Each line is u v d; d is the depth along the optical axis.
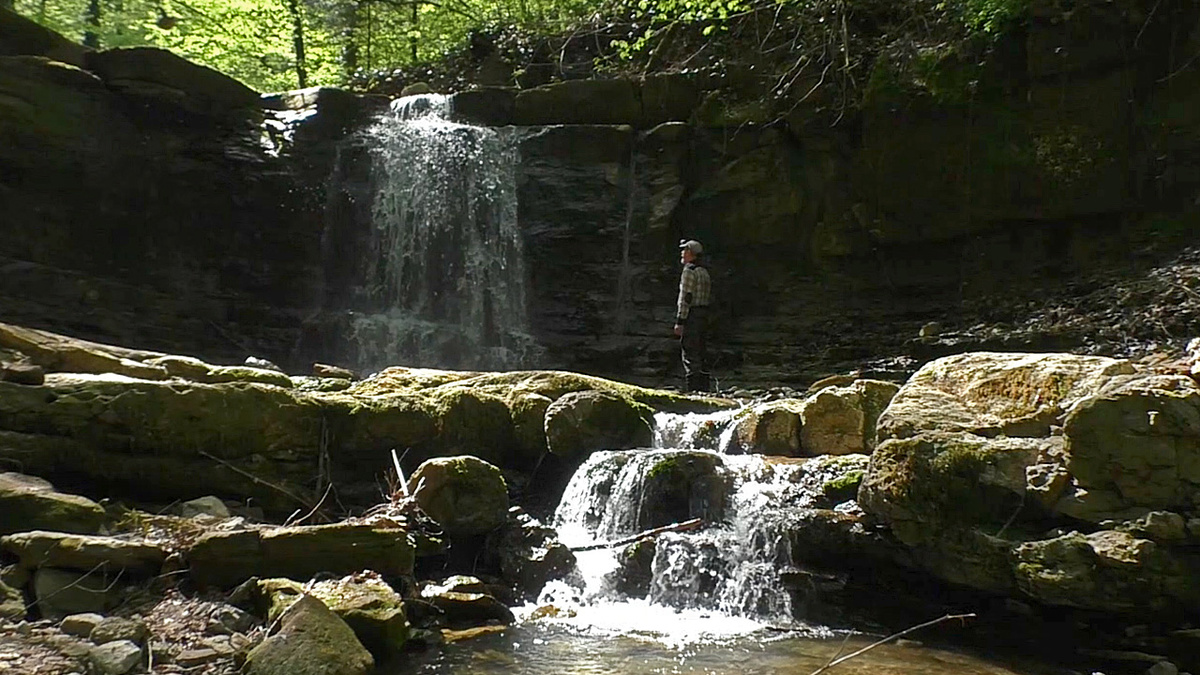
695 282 9.80
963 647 4.97
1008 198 11.27
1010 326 10.52
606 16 15.87
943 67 11.60
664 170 13.49
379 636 4.32
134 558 4.48
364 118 13.64
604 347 13.08
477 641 4.77
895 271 12.23
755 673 4.34
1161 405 4.53
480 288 13.55
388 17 18.89
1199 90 10.12
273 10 18.64
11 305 10.62
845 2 12.69
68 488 5.50
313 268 13.02
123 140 11.94
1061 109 10.91
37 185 11.19
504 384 7.57
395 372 8.04
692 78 13.74
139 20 18.58
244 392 6.05
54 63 11.41
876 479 5.41
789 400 7.87
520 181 13.63
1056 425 5.13
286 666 3.73
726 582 5.74
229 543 4.65
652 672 4.33
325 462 6.29
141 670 3.74
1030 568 4.68
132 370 6.33
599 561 5.99
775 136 12.99
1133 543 4.41
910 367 10.38
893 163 12.05
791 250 12.90
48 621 4.09
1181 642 4.62
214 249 12.47
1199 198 10.02
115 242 11.76
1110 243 10.66
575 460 7.07
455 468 5.89
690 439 7.36
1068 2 10.87
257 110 13.20
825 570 5.66
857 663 4.57
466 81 15.99
